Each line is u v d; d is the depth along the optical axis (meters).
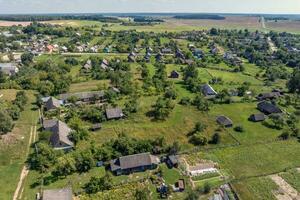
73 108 134.38
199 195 84.81
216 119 129.62
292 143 114.88
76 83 171.50
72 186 86.25
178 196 84.25
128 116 128.38
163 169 96.00
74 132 107.56
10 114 121.88
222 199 83.94
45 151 97.44
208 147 109.94
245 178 93.38
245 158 104.12
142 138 113.31
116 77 167.88
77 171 93.25
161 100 138.25
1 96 144.50
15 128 116.12
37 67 199.38
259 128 125.75
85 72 193.75
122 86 155.00
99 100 144.50
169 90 152.88
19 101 133.88
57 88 153.50
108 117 124.62
